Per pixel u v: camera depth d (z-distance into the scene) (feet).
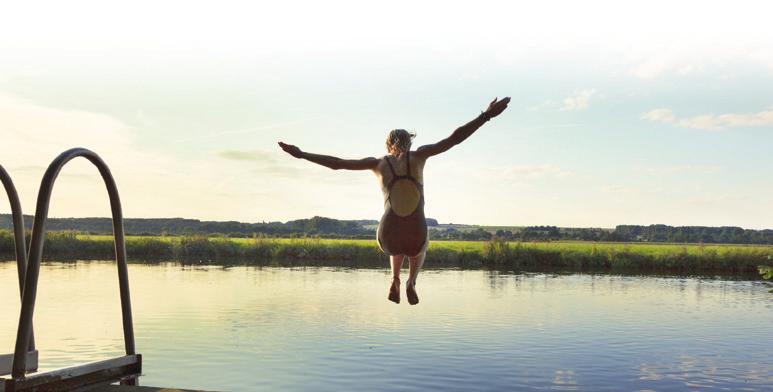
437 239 341.41
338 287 114.93
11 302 88.69
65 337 62.85
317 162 15.21
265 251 209.15
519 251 189.26
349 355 55.77
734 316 85.87
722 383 48.75
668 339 67.41
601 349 60.80
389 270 158.51
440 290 113.60
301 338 63.82
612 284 131.34
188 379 46.73
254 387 44.55
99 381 18.21
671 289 123.03
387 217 15.07
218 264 177.58
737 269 175.52
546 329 71.77
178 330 67.97
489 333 68.44
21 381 15.79
